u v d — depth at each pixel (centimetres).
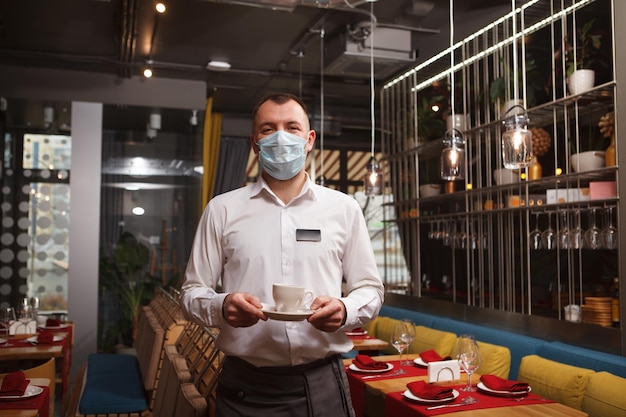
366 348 472
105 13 570
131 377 494
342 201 193
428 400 293
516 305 518
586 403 328
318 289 185
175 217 805
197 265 189
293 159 182
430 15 566
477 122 555
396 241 932
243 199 189
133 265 783
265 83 794
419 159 714
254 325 180
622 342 379
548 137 482
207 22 591
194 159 808
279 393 180
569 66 436
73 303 743
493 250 587
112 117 783
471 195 563
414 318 591
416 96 659
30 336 498
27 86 732
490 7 512
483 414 275
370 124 881
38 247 736
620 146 387
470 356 304
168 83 779
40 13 570
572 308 434
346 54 596
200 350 327
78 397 510
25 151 736
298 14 571
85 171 750
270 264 183
